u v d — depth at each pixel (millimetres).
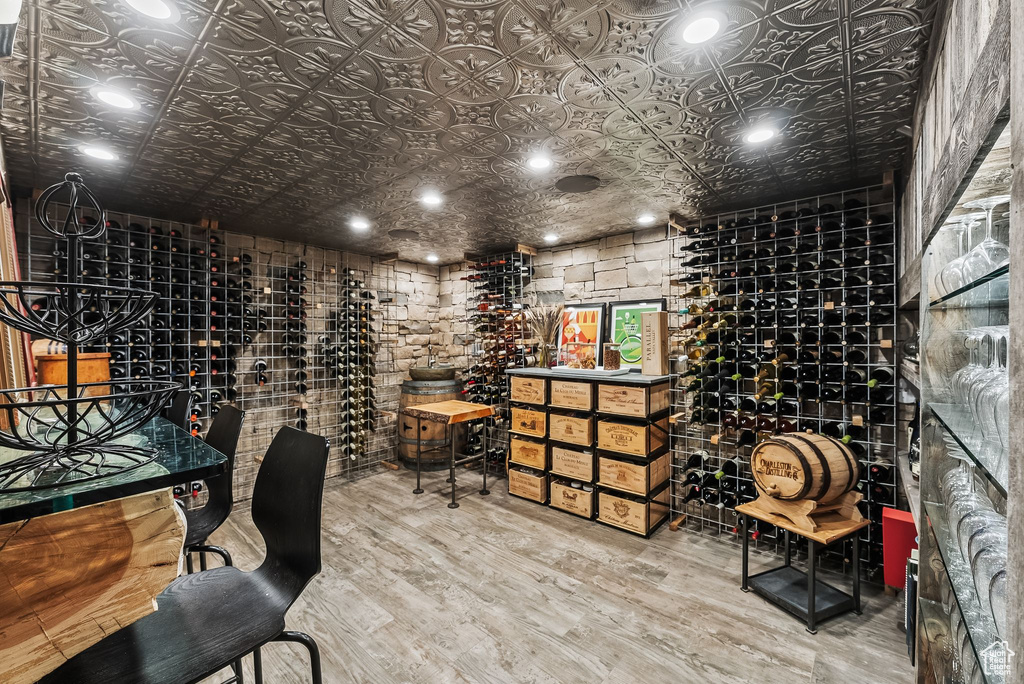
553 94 1601
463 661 1798
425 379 4605
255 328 3625
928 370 1216
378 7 1171
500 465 4453
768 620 2045
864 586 2320
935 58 1281
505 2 1156
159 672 750
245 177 2383
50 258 2609
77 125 1774
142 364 2930
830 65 1432
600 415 3246
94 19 1185
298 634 895
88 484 608
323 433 4191
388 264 4789
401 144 2000
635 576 2439
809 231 2592
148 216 3080
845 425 2551
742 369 2922
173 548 668
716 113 1735
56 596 587
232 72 1443
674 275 3381
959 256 924
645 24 1243
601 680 1696
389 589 2316
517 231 3635
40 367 1849
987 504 731
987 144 640
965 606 871
